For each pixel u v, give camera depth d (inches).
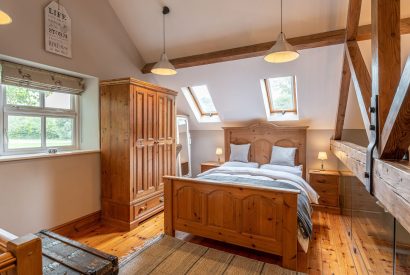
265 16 119.7
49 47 104.0
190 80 168.1
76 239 107.7
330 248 101.6
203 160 212.5
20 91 105.3
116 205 122.2
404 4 101.0
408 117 40.6
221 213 97.0
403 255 55.9
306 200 110.7
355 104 143.9
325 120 162.2
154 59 159.6
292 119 170.4
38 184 101.6
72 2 114.6
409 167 42.3
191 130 215.6
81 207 119.3
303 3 110.3
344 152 107.4
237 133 190.1
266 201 88.3
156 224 124.6
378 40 55.3
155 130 135.6
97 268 50.9
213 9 123.9
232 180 123.0
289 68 139.2
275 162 165.8
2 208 90.1
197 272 82.2
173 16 132.6
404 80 38.3
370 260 79.0
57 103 121.0
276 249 86.8
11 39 91.3
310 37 118.7
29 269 33.4
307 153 172.2
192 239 108.5
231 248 100.3
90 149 128.0
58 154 108.0
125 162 118.8
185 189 104.7
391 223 61.9
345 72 120.6
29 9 97.1
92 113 127.7
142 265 86.3
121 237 110.2
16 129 104.2
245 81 155.6
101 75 130.4
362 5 104.7
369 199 81.0
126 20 143.0
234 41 135.0
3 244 35.0
